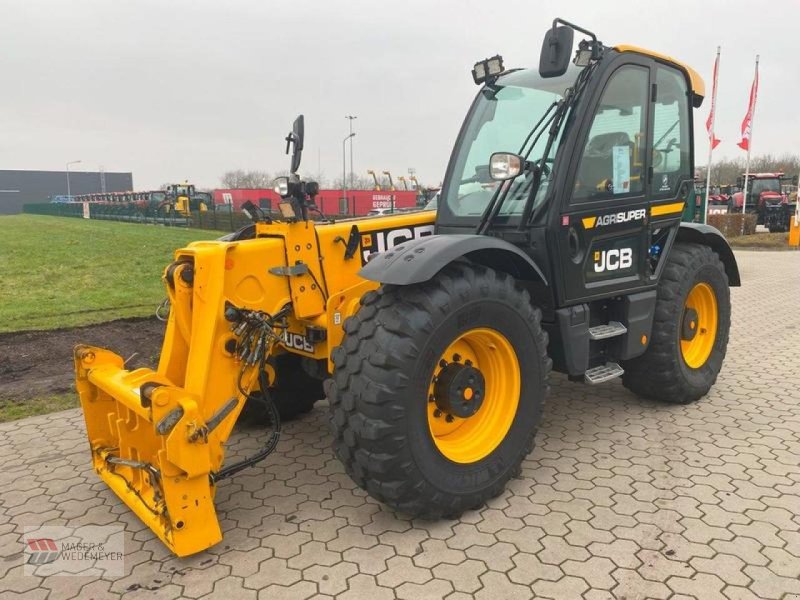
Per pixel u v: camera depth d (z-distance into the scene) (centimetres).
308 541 259
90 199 5244
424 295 258
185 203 2922
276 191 299
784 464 321
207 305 263
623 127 346
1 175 8269
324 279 310
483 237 284
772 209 2319
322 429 388
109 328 660
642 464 325
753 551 244
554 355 334
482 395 291
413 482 256
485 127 352
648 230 369
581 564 238
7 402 440
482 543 255
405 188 3278
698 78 404
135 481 282
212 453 259
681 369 398
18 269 1173
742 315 745
